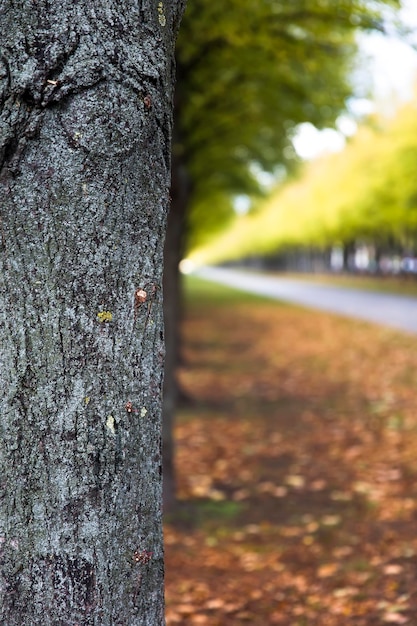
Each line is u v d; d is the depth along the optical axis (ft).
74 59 5.46
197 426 33.99
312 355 57.36
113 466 5.79
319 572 16.83
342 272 213.87
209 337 72.08
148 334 5.91
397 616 14.19
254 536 19.77
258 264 380.17
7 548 5.71
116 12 5.57
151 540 6.05
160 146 5.99
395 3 21.80
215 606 15.25
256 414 36.37
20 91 5.41
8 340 5.61
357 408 36.40
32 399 5.64
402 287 135.85
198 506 22.41
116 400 5.77
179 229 26.00
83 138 5.53
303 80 32.12
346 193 140.97
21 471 5.67
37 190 5.55
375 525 19.88
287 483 24.67
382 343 59.52
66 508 5.71
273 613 14.93
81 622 5.79
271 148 46.52
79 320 5.65
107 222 5.66
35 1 5.37
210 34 24.68
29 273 5.58
